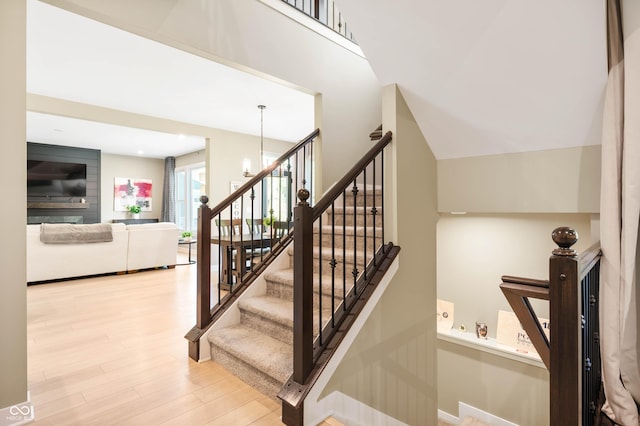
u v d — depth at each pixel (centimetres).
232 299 265
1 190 167
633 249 179
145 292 430
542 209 260
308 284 177
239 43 298
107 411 179
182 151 896
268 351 212
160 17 255
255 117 573
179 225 975
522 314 178
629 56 172
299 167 683
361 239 290
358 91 404
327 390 186
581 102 214
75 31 303
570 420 114
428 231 295
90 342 269
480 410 409
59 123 604
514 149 266
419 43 222
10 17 168
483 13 192
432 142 291
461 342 417
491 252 413
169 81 414
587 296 166
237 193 280
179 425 169
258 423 172
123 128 642
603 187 192
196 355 237
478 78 227
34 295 414
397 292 252
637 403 206
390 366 246
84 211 853
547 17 181
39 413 176
